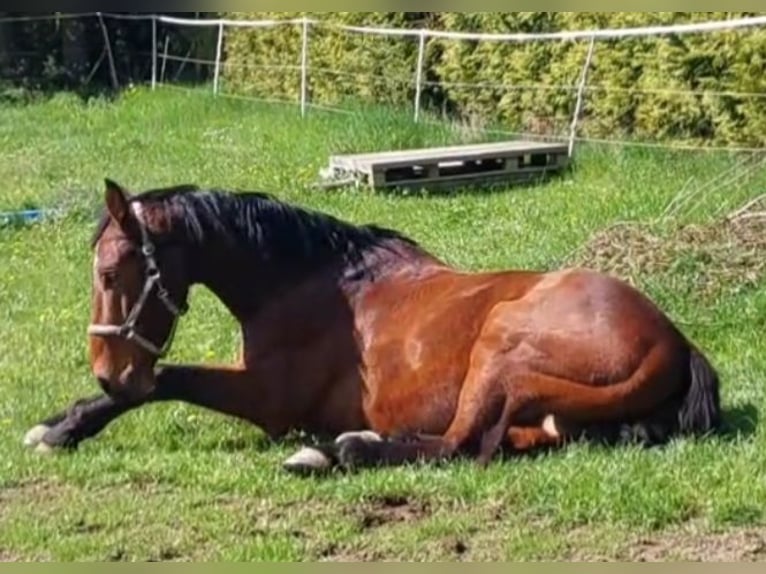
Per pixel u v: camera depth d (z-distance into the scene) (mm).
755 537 7512
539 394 8375
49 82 27438
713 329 10836
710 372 8586
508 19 19531
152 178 18016
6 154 20547
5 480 8531
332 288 8953
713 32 16516
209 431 9391
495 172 16922
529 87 19016
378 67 21672
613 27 18250
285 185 17109
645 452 8367
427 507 7949
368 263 9023
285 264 8969
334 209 15781
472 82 20000
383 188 16562
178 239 8820
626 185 15711
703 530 7594
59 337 11797
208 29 26094
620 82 17797
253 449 9047
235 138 20297
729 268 11383
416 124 19391
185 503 8133
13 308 12789
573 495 7863
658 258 11633
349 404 8844
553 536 7551
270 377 8891
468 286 8789
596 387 8344
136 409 9531
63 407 9977
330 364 8875
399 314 8812
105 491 8398
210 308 12102
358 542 7551
